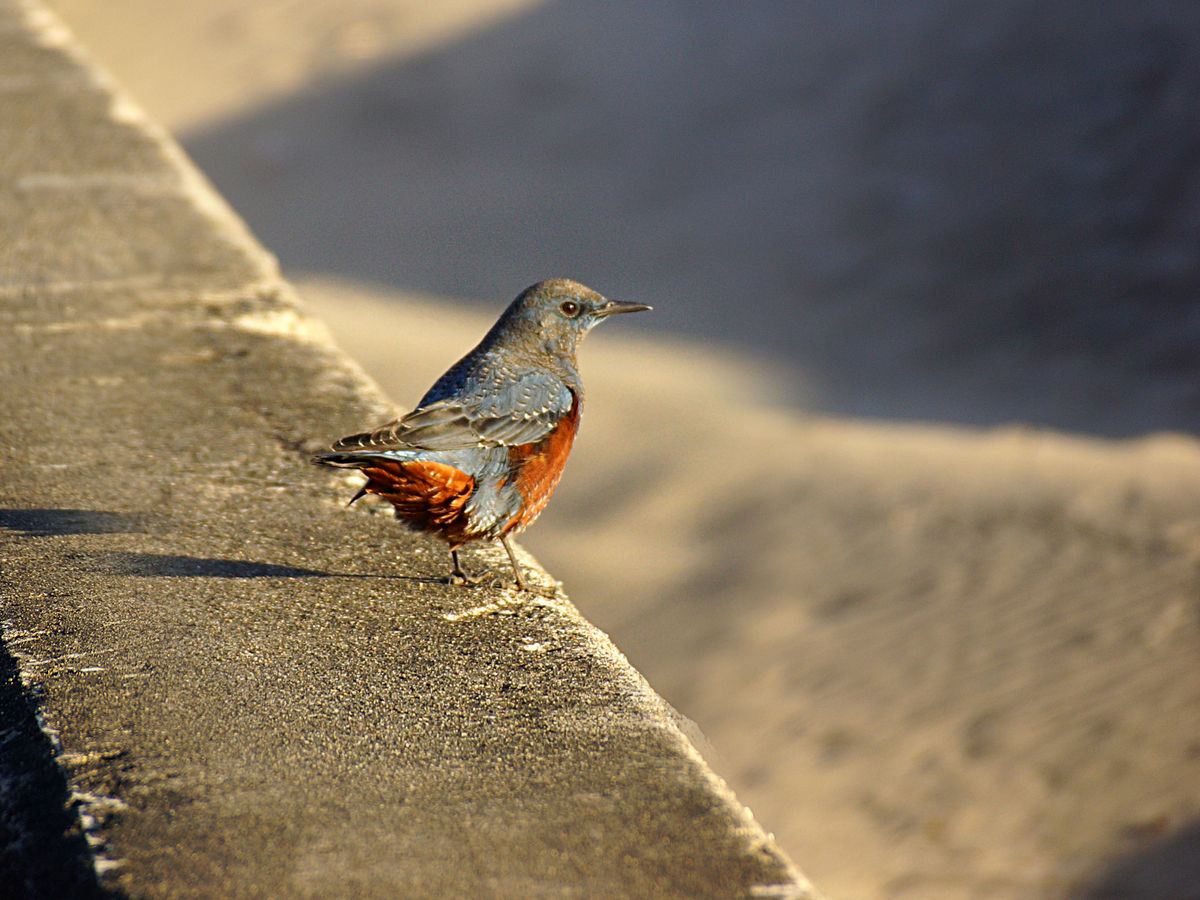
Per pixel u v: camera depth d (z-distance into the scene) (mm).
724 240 34812
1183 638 16625
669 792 4238
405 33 44188
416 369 28531
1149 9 38812
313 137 40094
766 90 40219
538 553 21188
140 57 43500
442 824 4062
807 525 21219
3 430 6613
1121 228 32531
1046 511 20562
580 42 43125
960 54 39531
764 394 27531
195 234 8930
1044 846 13289
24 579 5391
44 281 8188
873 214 34938
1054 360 28422
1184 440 23750
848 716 16078
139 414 6852
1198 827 13141
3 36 12305
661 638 18422
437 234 35625
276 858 3902
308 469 6461
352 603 5375
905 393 27625
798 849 13641
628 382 28109
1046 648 16844
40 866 3971
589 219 36344
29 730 4492
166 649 4953
